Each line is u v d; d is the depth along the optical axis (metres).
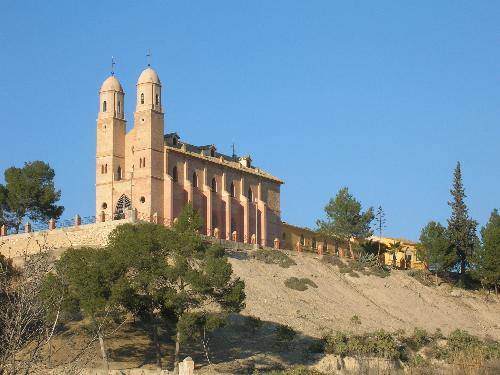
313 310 98.12
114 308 71.44
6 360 32.09
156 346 73.44
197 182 120.06
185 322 72.62
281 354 81.94
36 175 117.06
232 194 126.56
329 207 134.88
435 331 101.69
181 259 75.81
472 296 121.31
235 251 108.88
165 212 113.75
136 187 113.38
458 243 129.75
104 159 116.19
